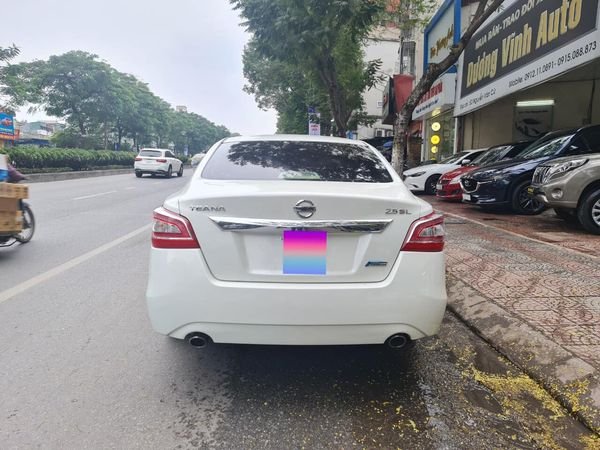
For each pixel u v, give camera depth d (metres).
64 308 4.31
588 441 2.42
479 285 4.66
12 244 6.95
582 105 13.51
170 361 3.29
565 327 3.57
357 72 18.45
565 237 7.03
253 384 2.99
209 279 2.63
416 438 2.44
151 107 43.06
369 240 2.67
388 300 2.66
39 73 31.08
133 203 12.40
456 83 15.95
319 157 3.43
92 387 2.92
